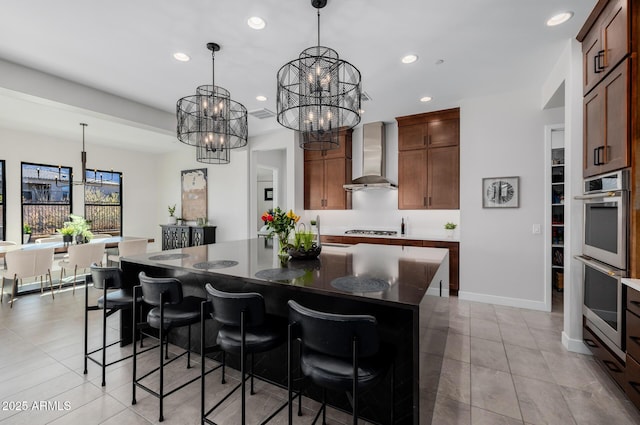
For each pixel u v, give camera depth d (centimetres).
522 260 372
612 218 203
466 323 323
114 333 300
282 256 257
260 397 201
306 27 239
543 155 361
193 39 255
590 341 239
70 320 333
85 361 228
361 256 270
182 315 199
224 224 660
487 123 389
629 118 186
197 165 706
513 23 234
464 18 228
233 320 161
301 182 559
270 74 321
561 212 434
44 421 177
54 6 211
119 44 262
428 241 429
